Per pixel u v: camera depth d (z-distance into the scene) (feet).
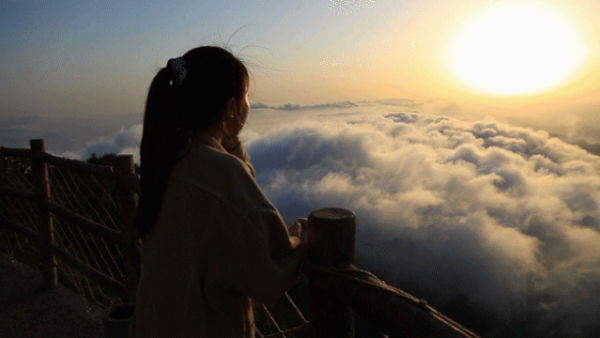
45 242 9.80
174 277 2.49
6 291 9.75
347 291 2.47
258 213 2.42
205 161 2.54
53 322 8.47
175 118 2.61
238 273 2.44
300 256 2.69
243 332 2.72
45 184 9.70
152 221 2.60
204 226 2.46
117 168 6.76
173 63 2.64
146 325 2.65
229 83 2.65
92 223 7.95
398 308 2.06
